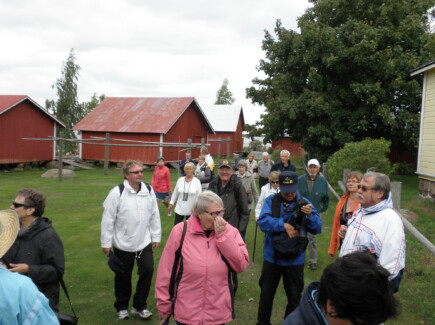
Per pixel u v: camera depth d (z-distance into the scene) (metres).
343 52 17.83
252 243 7.65
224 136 44.50
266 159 11.23
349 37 18.12
